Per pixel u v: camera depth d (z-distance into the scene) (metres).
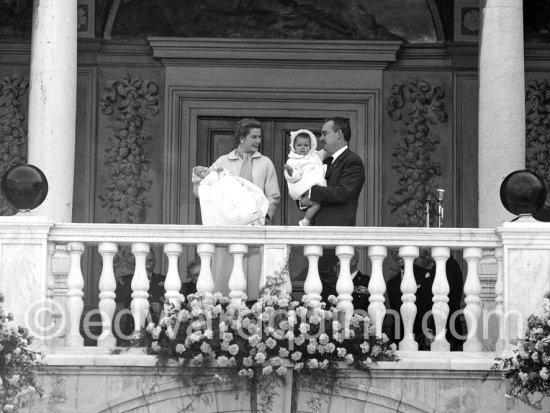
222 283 17.03
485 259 17.02
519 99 19.66
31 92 19.52
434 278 16.98
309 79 23.44
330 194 17.14
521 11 19.83
